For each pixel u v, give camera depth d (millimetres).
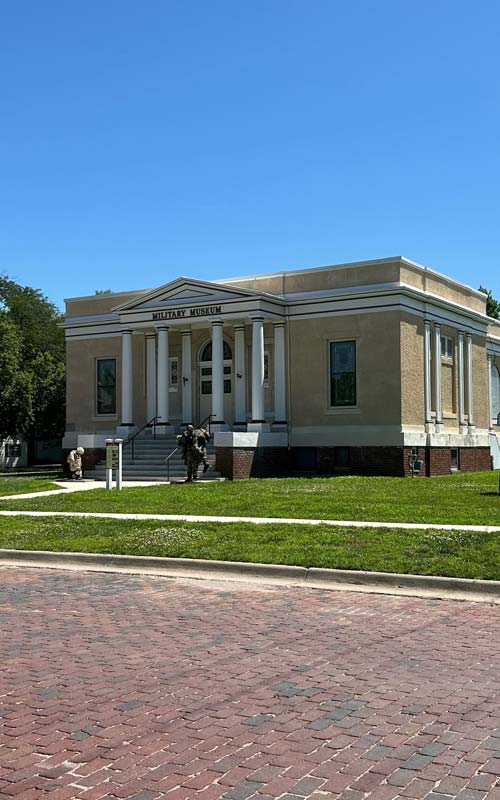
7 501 21953
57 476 32625
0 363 42188
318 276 30578
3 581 12555
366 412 29281
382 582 11719
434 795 4875
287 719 6180
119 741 5789
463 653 8086
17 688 7051
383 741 5719
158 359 31781
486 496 20219
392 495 20766
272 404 31594
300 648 8305
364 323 29422
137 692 6895
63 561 14156
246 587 11844
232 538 14711
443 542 13391
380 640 8641
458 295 33781
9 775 5242
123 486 25547
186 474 28812
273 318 30469
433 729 5934
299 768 5285
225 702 6602
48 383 47188
